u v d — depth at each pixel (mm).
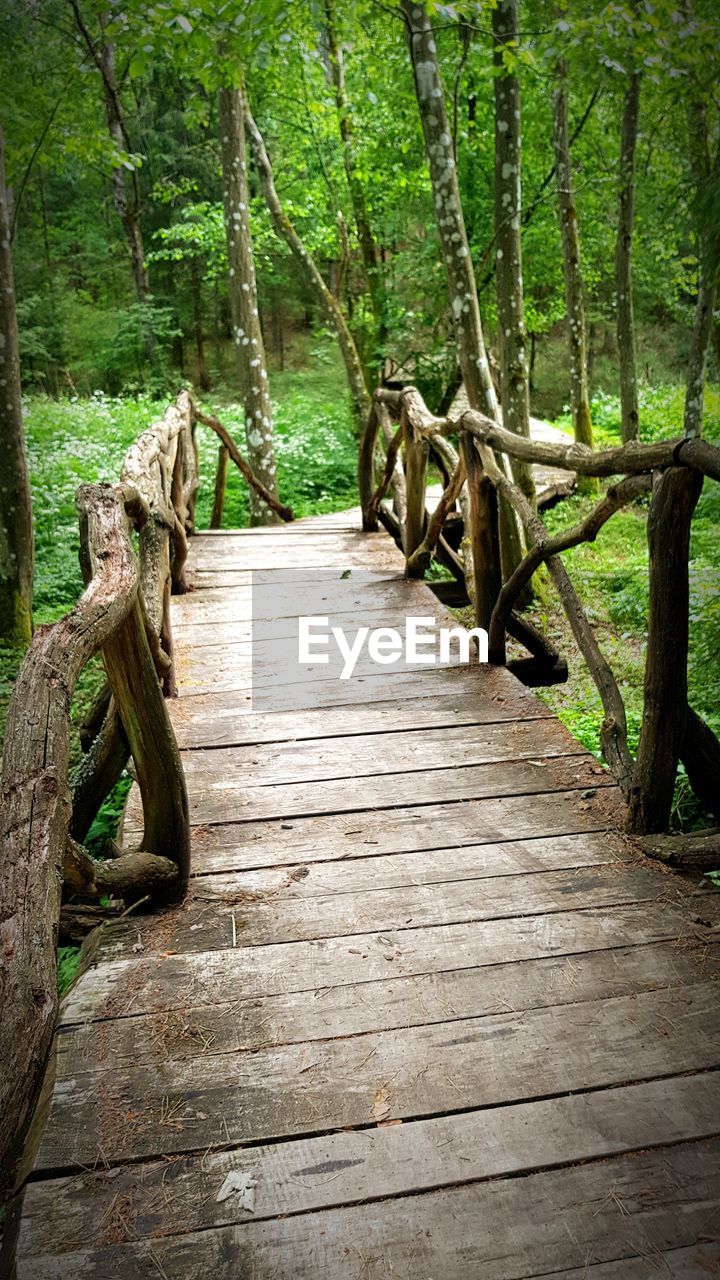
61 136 9547
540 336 21781
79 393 20812
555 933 2514
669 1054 2068
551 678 4906
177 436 6340
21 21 9523
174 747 2623
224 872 2863
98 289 23938
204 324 25500
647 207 12312
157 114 21203
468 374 6789
